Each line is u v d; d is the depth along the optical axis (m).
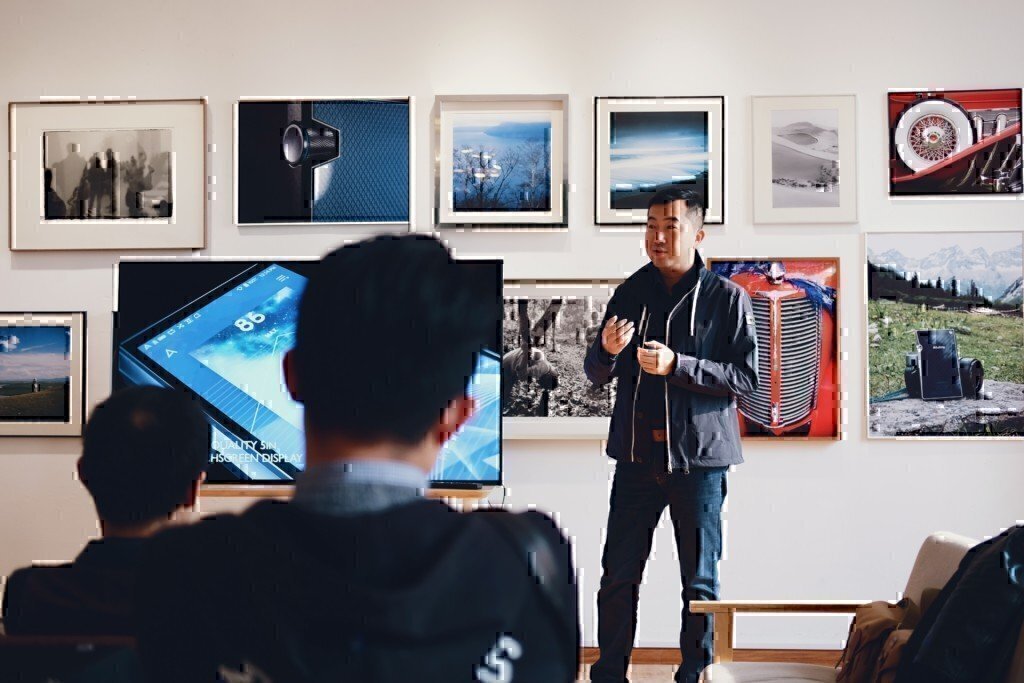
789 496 4.12
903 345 4.14
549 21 4.23
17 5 4.27
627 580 3.41
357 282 0.63
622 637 3.40
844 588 4.10
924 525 4.11
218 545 0.61
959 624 1.94
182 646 0.61
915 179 4.16
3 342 4.20
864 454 4.14
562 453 4.15
